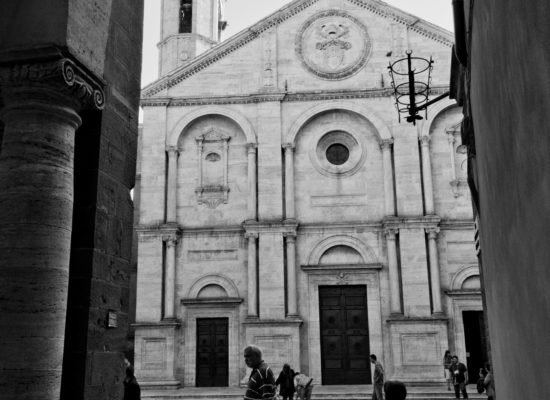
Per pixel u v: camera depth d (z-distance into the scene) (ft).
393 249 99.76
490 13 17.38
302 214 104.06
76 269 26.58
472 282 99.66
